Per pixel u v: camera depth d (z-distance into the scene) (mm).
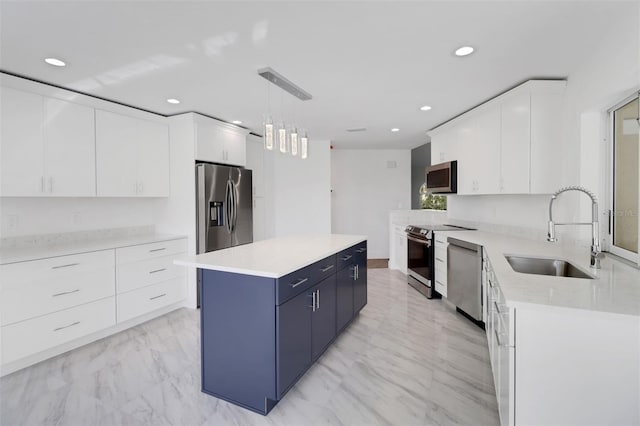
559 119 2822
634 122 2102
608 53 2059
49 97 2807
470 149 3693
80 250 2812
